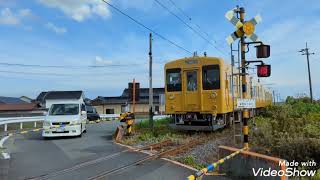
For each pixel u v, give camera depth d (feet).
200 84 57.47
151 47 72.33
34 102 193.16
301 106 79.41
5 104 173.68
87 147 46.34
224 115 58.75
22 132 70.33
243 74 36.22
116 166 32.71
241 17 36.58
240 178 28.45
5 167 32.60
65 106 61.52
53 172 30.30
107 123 103.19
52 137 59.47
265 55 35.06
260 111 92.38
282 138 36.60
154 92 206.59
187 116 58.54
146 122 79.87
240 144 43.32
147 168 31.91
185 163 34.83
